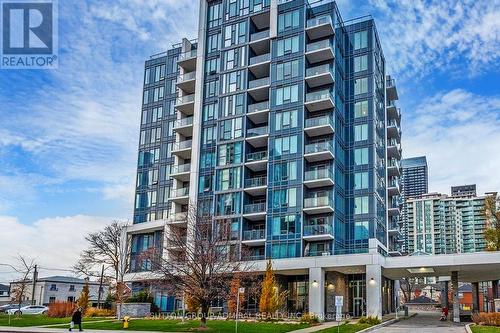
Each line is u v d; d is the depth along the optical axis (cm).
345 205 5734
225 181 5816
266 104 5875
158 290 4528
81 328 3198
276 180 5512
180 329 3100
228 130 5991
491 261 4138
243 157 5769
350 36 6341
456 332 3092
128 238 6562
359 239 5547
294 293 5288
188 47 6981
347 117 6034
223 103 6131
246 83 6025
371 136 5828
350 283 5347
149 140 7519
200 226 3788
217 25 6594
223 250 3872
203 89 6431
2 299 10644
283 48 5925
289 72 5797
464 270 4603
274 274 4819
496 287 6094
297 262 4709
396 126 7350
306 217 5391
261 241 5403
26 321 4034
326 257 4603
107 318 4428
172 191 6450
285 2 6088
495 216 6494
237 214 5609
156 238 6366
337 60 5953
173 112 7375
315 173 5356
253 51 6303
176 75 7544
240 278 4209
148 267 5947
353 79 6147
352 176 5803
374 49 6222
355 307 5253
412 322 4269
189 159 6656
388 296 6288
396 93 7400
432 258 4347
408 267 4431
